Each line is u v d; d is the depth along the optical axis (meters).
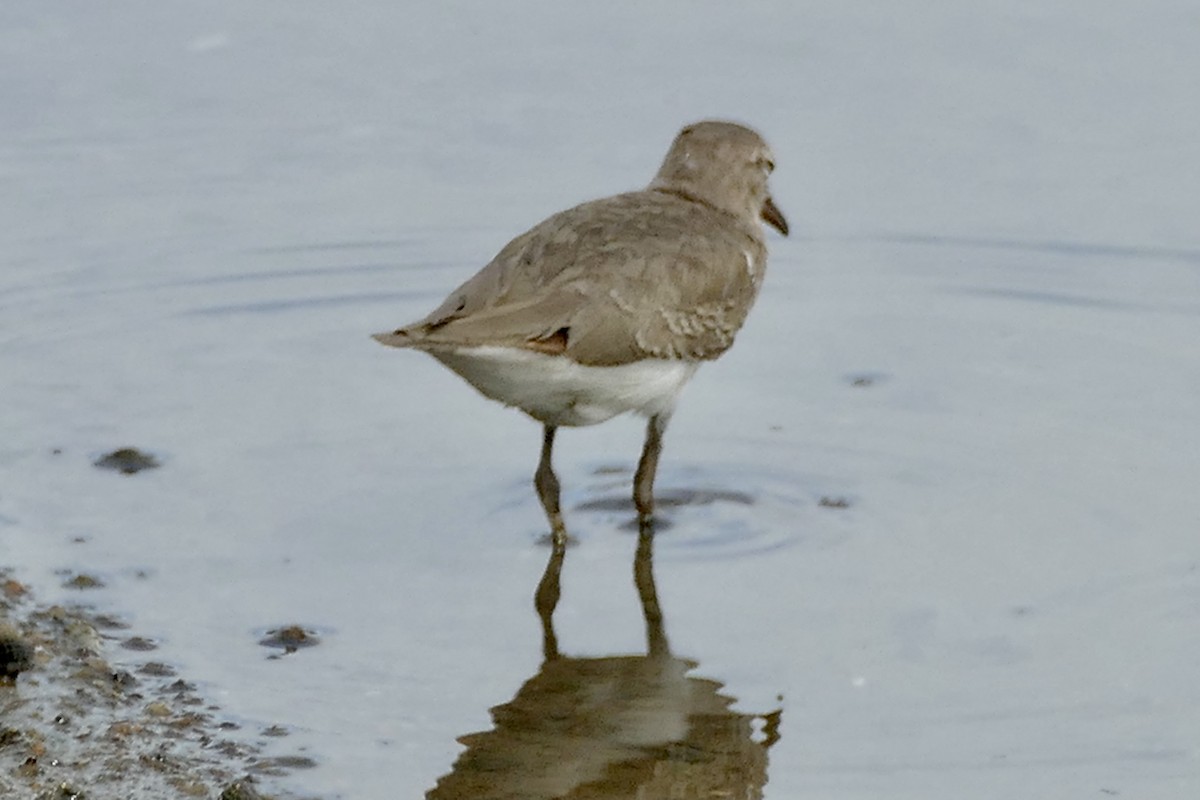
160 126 19.30
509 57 20.55
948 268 16.97
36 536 12.38
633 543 12.54
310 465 13.62
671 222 12.64
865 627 11.25
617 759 9.88
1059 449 13.66
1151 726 10.03
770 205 14.25
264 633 11.23
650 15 21.31
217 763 9.66
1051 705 10.29
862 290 16.72
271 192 18.23
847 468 13.51
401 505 13.05
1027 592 11.62
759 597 11.70
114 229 17.59
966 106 19.36
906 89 19.67
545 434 12.61
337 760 9.77
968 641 11.03
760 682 10.64
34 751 9.68
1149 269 16.75
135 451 13.68
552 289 11.68
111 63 20.33
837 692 10.51
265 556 12.22
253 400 14.69
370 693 10.55
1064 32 20.62
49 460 13.53
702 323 12.41
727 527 12.69
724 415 14.45
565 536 12.53
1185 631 11.07
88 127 19.22
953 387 14.81
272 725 10.12
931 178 18.28
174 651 10.95
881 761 9.73
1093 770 9.60
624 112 19.36
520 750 9.95
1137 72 19.80
